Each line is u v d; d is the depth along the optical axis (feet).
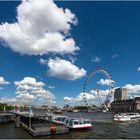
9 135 229.25
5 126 310.04
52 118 326.85
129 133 270.67
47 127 231.50
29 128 244.42
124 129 313.32
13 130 267.80
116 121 441.27
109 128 322.34
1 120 342.23
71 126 280.51
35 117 301.43
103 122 430.61
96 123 407.23
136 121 463.01
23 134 236.02
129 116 454.81
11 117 366.63
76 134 247.50
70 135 236.84
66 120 304.91
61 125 264.11
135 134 261.65
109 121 455.22
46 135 226.79
